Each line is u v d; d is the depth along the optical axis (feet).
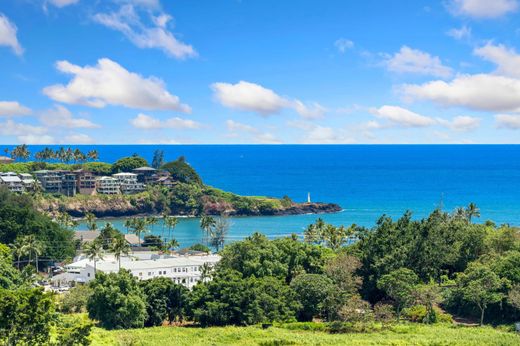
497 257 393.70
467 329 319.47
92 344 267.80
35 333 197.06
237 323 353.31
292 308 357.00
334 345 282.97
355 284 384.27
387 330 320.50
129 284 347.97
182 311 363.15
